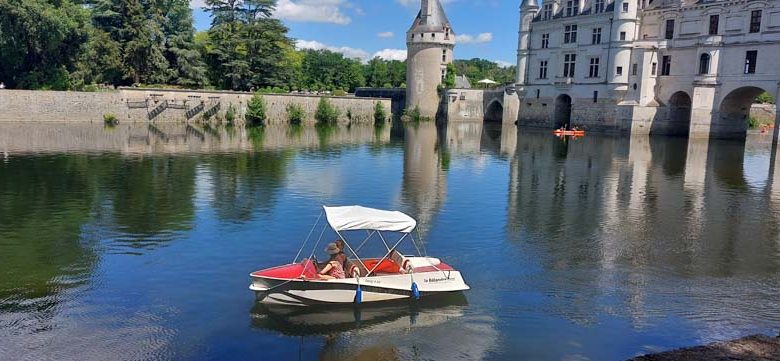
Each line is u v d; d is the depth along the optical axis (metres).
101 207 23.55
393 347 12.09
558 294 15.16
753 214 25.05
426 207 25.31
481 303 14.47
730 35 63.38
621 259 18.34
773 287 16.06
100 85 74.25
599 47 75.94
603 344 12.35
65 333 12.24
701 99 65.19
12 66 63.56
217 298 14.33
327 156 42.75
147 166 34.56
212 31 86.38
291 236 19.84
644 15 72.94
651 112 71.56
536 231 21.53
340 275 14.27
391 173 35.00
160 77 76.81
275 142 52.22
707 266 17.81
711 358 11.35
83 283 15.15
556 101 84.12
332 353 11.78
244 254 17.77
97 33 71.88
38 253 17.52
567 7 81.31
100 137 50.41
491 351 11.99
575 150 50.94
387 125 86.12
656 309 14.30
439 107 103.19
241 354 11.62
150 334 12.30
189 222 21.47
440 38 101.06
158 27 77.31
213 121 72.88
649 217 24.20
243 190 27.88
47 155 37.97
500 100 99.38
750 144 59.56
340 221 14.52
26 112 61.56
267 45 89.50
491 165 39.88
